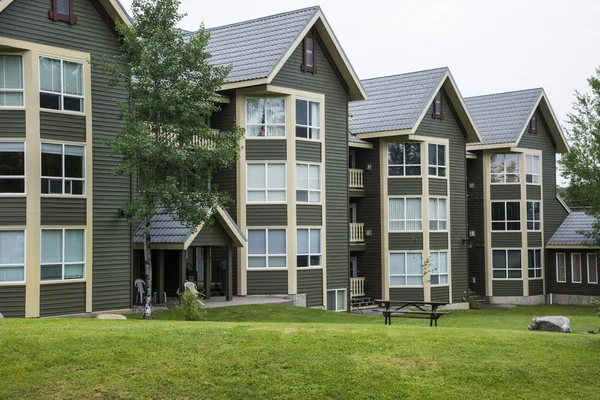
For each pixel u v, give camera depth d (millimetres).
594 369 17438
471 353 18141
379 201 42719
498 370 17234
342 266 38188
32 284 25766
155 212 25250
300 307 32375
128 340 18344
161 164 25484
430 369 17250
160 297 30625
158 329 19500
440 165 43750
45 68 26391
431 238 42844
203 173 25953
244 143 35156
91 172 27469
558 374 17172
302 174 35969
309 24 35688
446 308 43406
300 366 17203
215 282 36031
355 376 16812
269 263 35219
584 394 16438
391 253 42594
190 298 25812
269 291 35125
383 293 42406
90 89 27547
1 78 25875
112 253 28188
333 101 37875
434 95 42438
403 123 41125
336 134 38031
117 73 26156
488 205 49250
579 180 38250
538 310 44094
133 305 30000
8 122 25797
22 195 25797
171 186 24562
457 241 44781
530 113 48875
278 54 34219
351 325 21312
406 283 42438
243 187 35094
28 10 26016
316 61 36969
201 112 25703
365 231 43031
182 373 16875
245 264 35062
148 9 25750
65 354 17500
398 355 17875
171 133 25797
